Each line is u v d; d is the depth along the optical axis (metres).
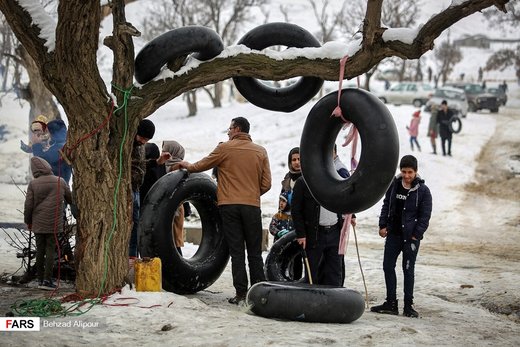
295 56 8.84
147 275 8.41
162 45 8.62
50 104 24.48
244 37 9.12
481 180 29.05
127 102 8.55
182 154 10.65
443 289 11.66
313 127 8.34
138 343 6.57
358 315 8.16
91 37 7.99
